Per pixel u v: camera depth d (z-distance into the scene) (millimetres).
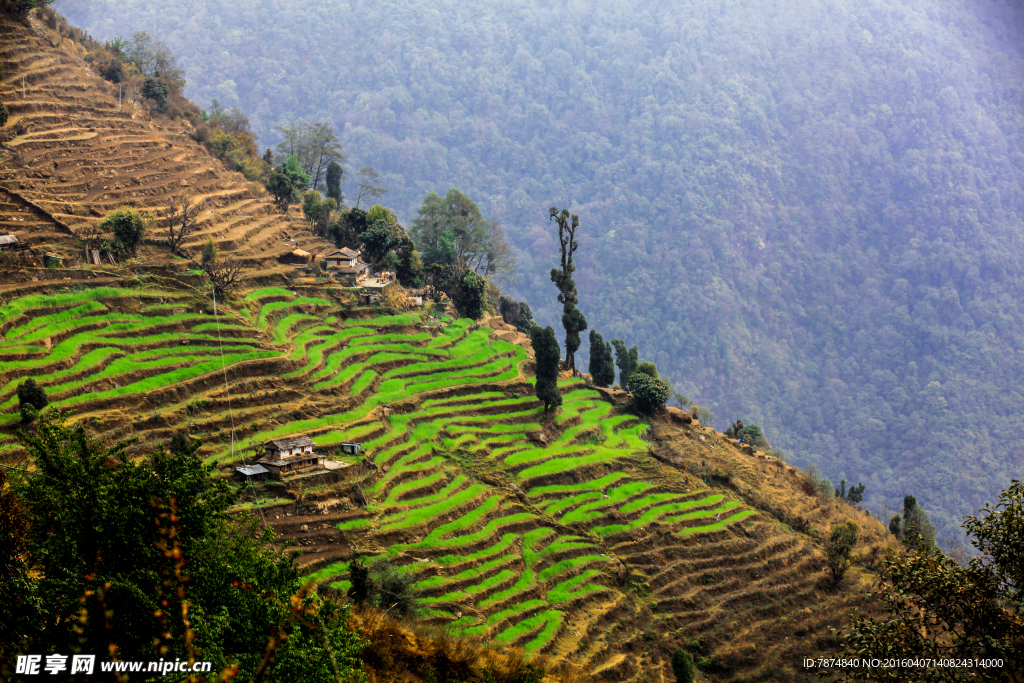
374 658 31703
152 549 23641
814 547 82500
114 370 63844
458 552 62344
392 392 82062
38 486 24797
